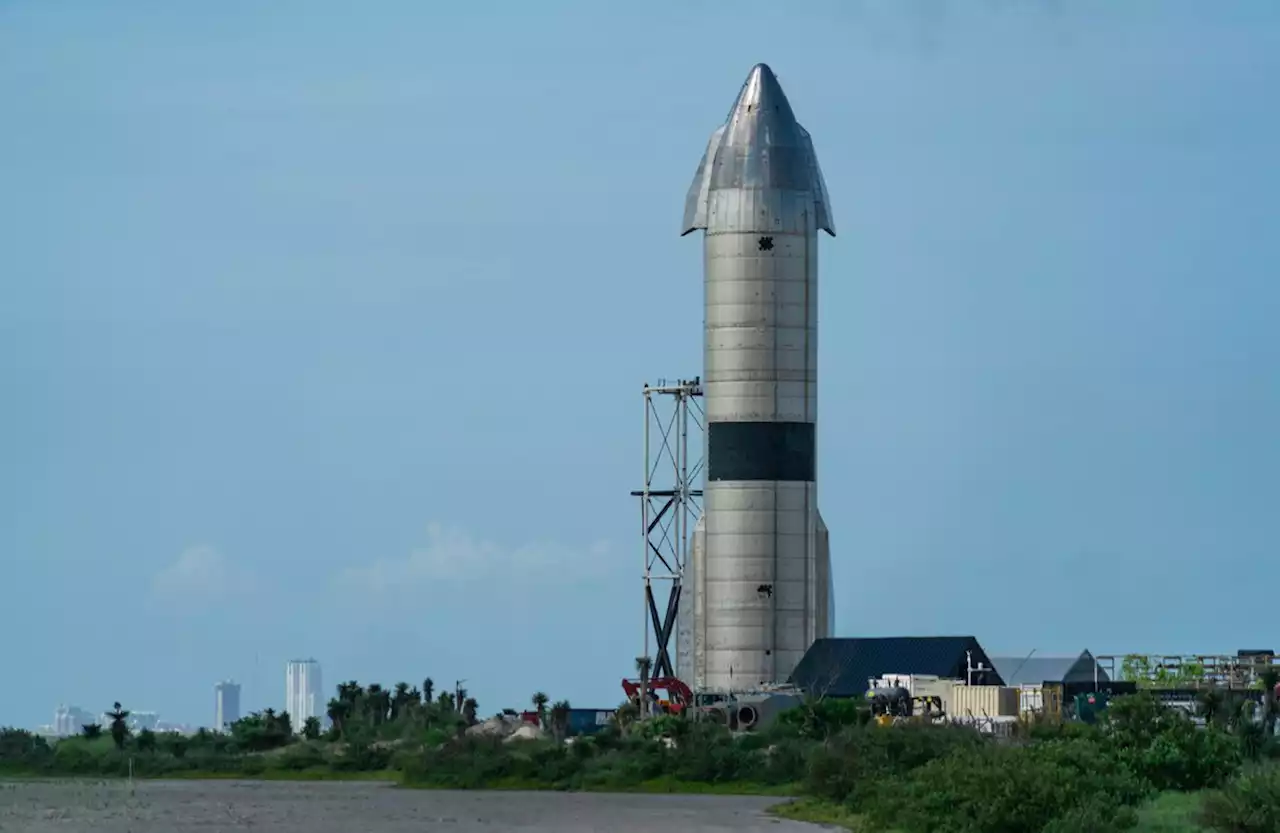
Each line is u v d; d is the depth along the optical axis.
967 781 161.25
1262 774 154.88
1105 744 178.00
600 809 194.62
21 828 174.62
